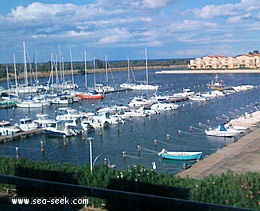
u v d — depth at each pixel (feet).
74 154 129.29
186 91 305.53
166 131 165.37
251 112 210.59
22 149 138.82
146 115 204.13
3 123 176.04
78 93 293.43
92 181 37.63
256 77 483.51
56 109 237.66
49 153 132.05
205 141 144.25
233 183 37.37
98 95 286.66
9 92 313.73
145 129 170.71
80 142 147.33
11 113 232.94
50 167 42.70
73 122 170.19
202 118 197.98
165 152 116.78
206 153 124.36
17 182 20.61
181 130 166.71
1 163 44.50
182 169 103.45
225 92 306.76
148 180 37.91
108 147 137.59
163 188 35.55
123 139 151.02
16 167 42.24
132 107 229.04
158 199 16.99
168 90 342.03
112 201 20.61
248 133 147.84
